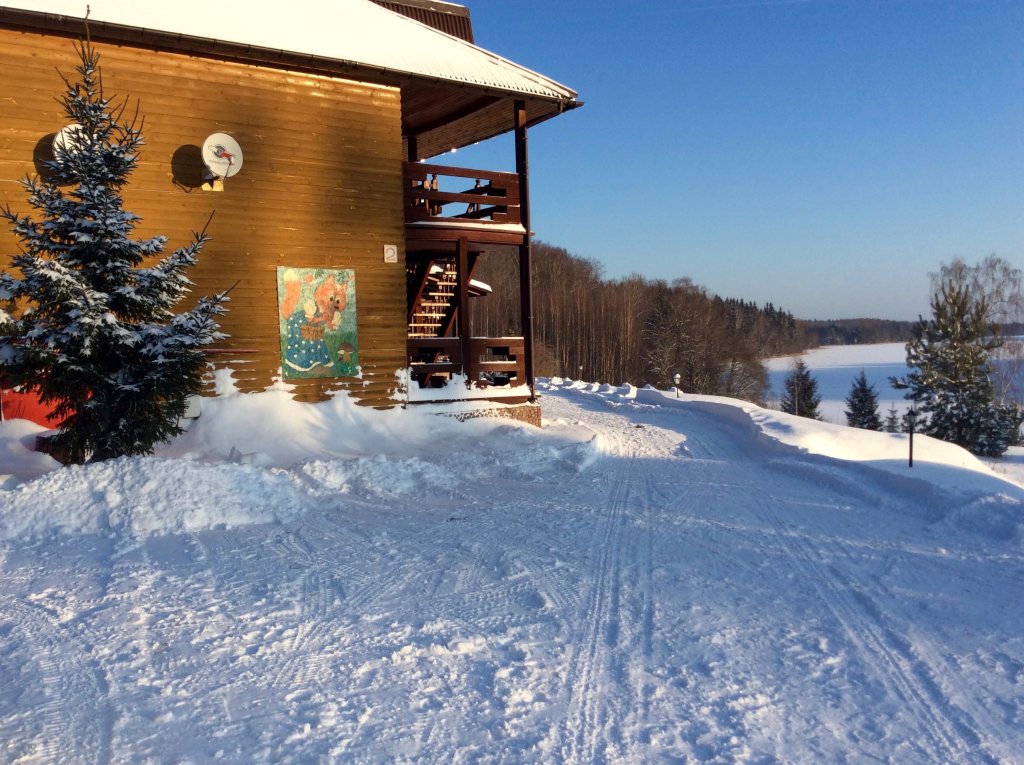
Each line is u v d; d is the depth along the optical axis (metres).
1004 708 3.65
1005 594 5.19
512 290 69.62
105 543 6.61
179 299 9.02
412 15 17.92
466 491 9.08
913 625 4.67
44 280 7.89
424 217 13.15
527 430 13.10
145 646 4.44
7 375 8.01
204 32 10.59
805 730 3.48
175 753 3.30
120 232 8.29
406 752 3.30
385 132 12.55
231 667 4.16
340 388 12.20
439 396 13.12
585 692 3.86
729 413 16.53
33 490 7.18
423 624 4.75
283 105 11.64
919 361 42.28
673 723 3.54
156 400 8.51
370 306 12.48
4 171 9.68
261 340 11.52
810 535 6.80
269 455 10.50
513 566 5.95
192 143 10.96
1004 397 44.22
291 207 11.74
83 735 3.46
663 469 10.59
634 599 5.21
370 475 9.19
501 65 13.77
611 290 71.00
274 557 6.27
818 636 4.53
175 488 7.35
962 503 7.21
